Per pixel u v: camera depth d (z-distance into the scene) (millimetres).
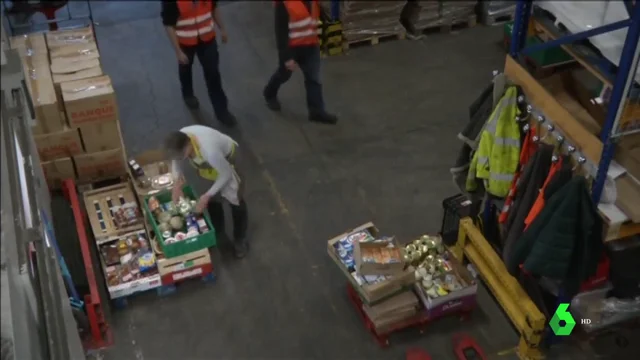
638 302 4238
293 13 5574
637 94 3443
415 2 7312
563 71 4254
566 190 3656
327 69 6953
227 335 4461
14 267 2029
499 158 4109
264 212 5332
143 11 8094
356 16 7066
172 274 4609
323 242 5078
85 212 5203
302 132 6141
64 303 3066
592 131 3730
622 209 3725
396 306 4250
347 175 5660
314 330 4477
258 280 4809
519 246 3955
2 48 3592
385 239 4480
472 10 7469
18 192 2357
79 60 5383
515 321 4234
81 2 8234
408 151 5895
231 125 6207
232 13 7988
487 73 6863
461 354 4273
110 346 4395
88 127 5109
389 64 7020
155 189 5121
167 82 6859
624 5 4508
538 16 4363
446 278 4383
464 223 4609
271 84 6234
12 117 3201
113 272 4617
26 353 1881
